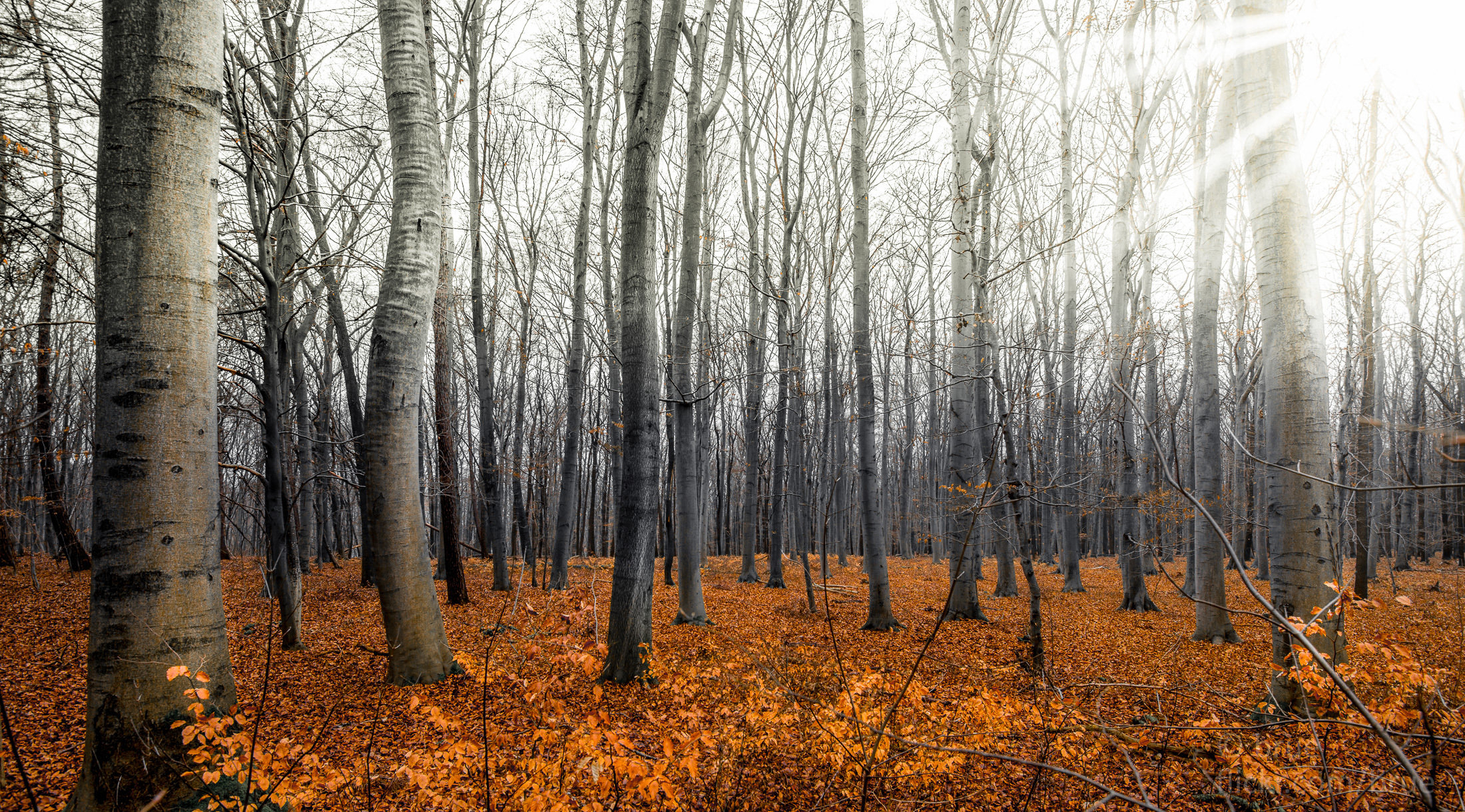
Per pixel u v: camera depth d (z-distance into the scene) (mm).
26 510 18219
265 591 12891
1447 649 7762
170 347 3365
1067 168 15875
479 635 9164
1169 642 10000
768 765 4422
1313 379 5570
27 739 5398
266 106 10422
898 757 4020
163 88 3393
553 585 15625
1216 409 11117
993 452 7215
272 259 10938
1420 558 25812
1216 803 4086
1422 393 18125
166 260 3375
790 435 25328
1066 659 8523
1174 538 19469
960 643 9758
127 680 3209
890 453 41219
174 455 3355
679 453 12016
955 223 12430
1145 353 16141
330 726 5758
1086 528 32438
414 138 7191
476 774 3691
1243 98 6066
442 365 13617
